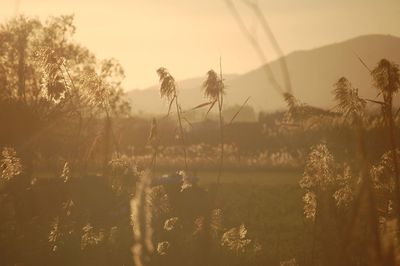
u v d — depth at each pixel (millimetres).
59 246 17656
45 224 20031
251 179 45344
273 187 40562
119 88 41656
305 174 10883
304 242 19312
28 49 45750
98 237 17922
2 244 17875
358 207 3279
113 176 16703
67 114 31672
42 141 32812
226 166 54438
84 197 20266
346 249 3377
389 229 3533
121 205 20391
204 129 59344
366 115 5512
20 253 17500
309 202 11812
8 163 18203
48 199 20609
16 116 34188
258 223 25672
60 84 15148
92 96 15289
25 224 20109
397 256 3193
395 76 6828
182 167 53000
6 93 38844
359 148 3355
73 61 45688
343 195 9711
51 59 15195
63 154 32688
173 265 14297
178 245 15266
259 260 16922
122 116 39688
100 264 16328
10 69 41281
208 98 12398
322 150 9273
